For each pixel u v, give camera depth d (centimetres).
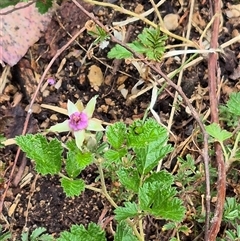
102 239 10
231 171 13
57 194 13
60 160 10
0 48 14
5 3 13
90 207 13
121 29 14
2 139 13
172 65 14
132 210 10
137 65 14
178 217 9
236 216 11
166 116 14
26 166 14
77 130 10
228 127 13
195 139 13
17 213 13
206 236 11
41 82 13
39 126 14
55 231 13
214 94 13
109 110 14
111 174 12
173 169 13
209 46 14
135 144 10
